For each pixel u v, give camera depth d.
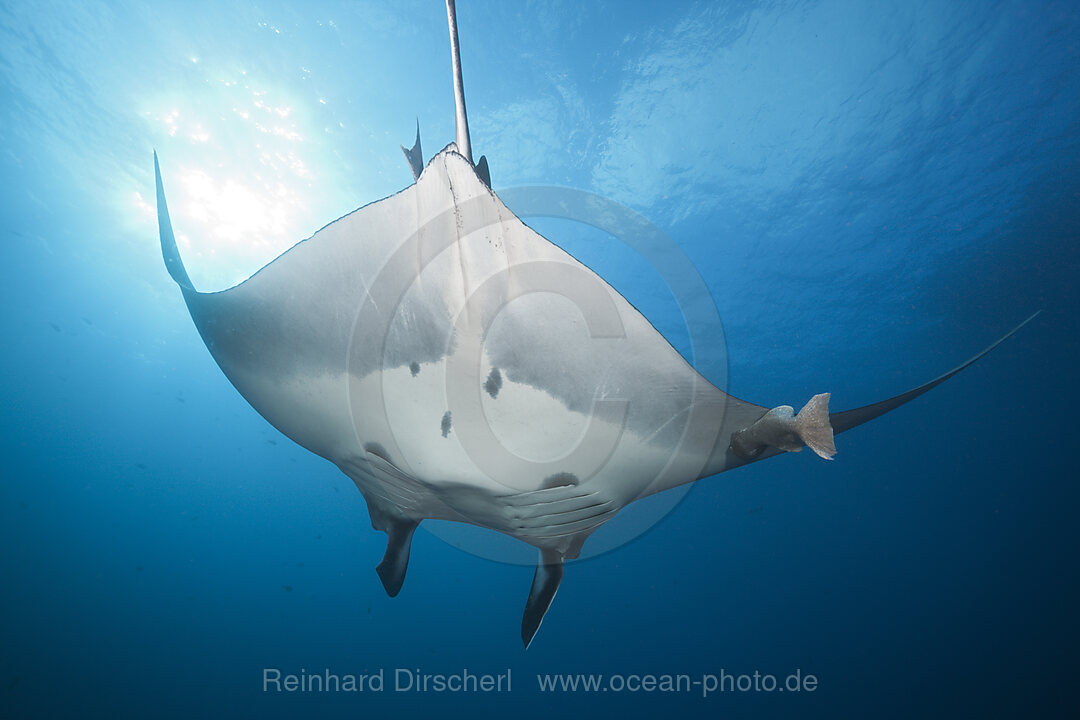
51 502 17.75
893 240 10.31
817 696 16.00
